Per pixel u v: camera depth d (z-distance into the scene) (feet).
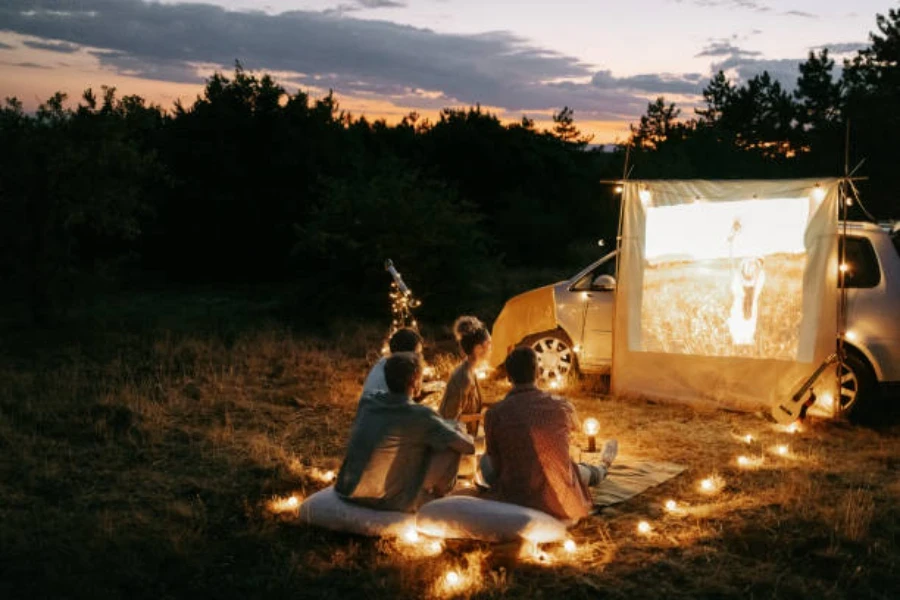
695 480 20.31
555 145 88.38
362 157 57.52
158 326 42.57
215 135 63.31
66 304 46.50
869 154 86.69
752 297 26.58
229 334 41.70
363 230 47.29
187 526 17.56
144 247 64.28
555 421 16.69
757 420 26.11
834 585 14.52
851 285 25.53
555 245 75.82
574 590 14.52
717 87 137.08
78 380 30.66
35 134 41.24
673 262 27.81
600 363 30.35
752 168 84.69
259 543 16.69
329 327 43.55
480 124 84.64
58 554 16.08
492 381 32.07
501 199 81.87
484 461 18.47
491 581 14.79
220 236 63.10
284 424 25.84
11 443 22.99
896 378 24.80
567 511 16.61
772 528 17.04
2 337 39.47
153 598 14.60
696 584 14.62
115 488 19.88
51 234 43.24
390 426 16.85
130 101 43.78
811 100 125.70
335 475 20.70
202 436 24.22
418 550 16.17
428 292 46.60
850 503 17.71
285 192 63.72
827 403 25.45
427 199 49.49
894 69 92.73
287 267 65.41
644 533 16.93
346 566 15.62
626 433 24.61
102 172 42.57
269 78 64.85
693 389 27.58
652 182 28.14
